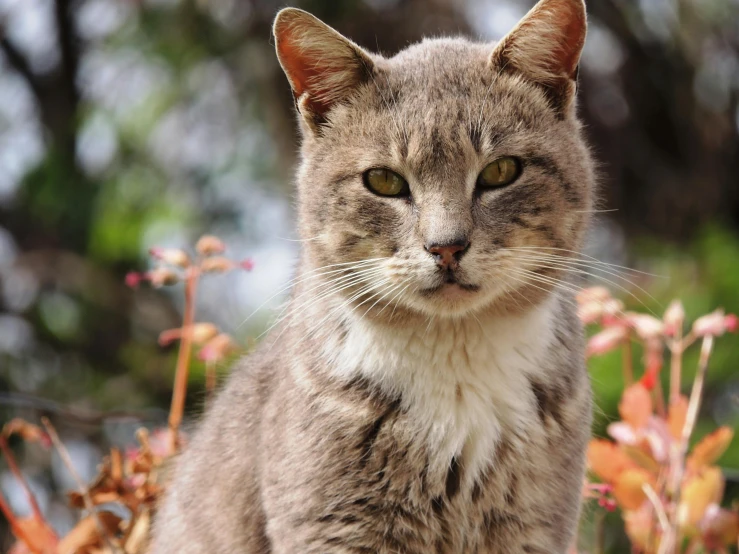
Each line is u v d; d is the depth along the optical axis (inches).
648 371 178.4
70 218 423.2
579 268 155.5
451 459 143.5
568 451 148.1
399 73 150.8
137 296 422.3
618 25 411.5
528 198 144.3
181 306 422.3
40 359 419.2
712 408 284.4
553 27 148.3
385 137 145.6
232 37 386.3
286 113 390.9
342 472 140.8
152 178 407.5
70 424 389.7
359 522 141.6
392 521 142.6
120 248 400.8
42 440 184.1
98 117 409.4
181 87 396.2
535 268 145.1
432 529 144.0
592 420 159.9
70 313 418.6
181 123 412.2
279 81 388.8
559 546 148.7
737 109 424.2
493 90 147.4
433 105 144.9
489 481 145.0
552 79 150.6
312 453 140.6
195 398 268.2
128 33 399.5
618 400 255.3
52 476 367.2
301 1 368.5
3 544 308.3
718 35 413.1
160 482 177.6
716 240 343.0
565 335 151.6
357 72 150.4
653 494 161.9
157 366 404.2
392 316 144.8
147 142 407.5
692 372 279.3
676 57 416.8
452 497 144.5
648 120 428.1
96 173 426.9
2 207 449.4
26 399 199.2
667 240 406.3
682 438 166.7
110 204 406.3
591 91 419.2
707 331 171.9
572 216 148.9
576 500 150.3
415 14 376.8
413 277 141.5
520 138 144.7
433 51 156.2
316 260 152.0
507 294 144.4
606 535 234.2
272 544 144.7
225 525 155.0
